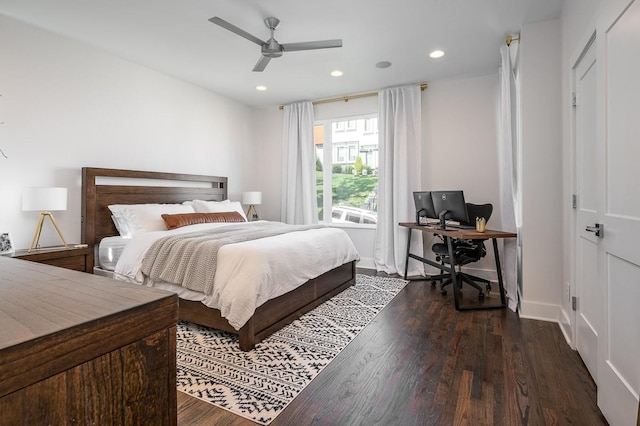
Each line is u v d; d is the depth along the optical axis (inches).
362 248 200.7
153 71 159.5
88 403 18.5
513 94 128.0
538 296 113.9
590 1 77.0
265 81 174.1
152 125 159.5
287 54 141.3
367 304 128.7
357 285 156.6
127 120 148.8
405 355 87.3
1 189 112.4
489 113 163.8
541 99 111.5
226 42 130.4
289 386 72.9
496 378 76.1
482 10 107.2
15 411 15.5
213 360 84.4
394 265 182.4
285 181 214.2
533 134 112.7
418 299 135.7
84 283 26.6
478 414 63.4
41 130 121.3
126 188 147.4
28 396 16.0
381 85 179.6
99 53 137.8
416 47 134.5
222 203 178.5
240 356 86.6
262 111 226.8
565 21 100.9
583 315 83.8
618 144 58.2
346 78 169.2
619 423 56.6
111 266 129.5
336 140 207.6
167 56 143.6
